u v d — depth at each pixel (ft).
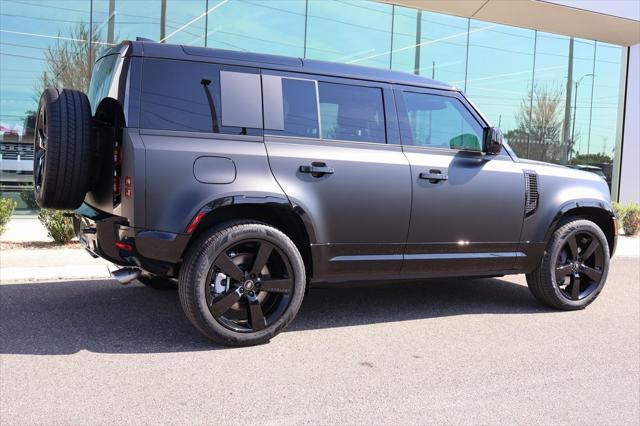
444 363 12.87
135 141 12.25
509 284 21.91
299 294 13.87
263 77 13.91
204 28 39.06
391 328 15.44
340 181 14.29
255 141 13.53
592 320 17.03
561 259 17.94
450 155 16.08
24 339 13.51
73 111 12.92
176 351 13.02
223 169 12.95
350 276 14.87
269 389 11.07
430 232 15.61
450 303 18.48
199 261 12.71
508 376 12.22
